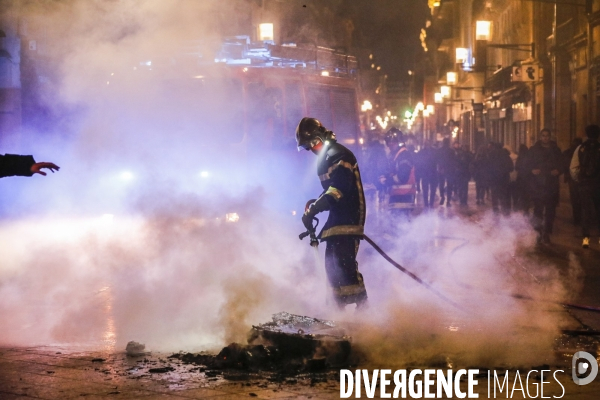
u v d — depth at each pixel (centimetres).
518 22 4684
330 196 739
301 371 607
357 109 1958
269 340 643
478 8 6316
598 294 1019
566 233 1877
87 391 552
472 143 6569
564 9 3562
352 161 752
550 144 1666
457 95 7525
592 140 1559
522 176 1675
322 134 761
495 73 5234
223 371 608
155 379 585
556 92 3566
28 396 541
